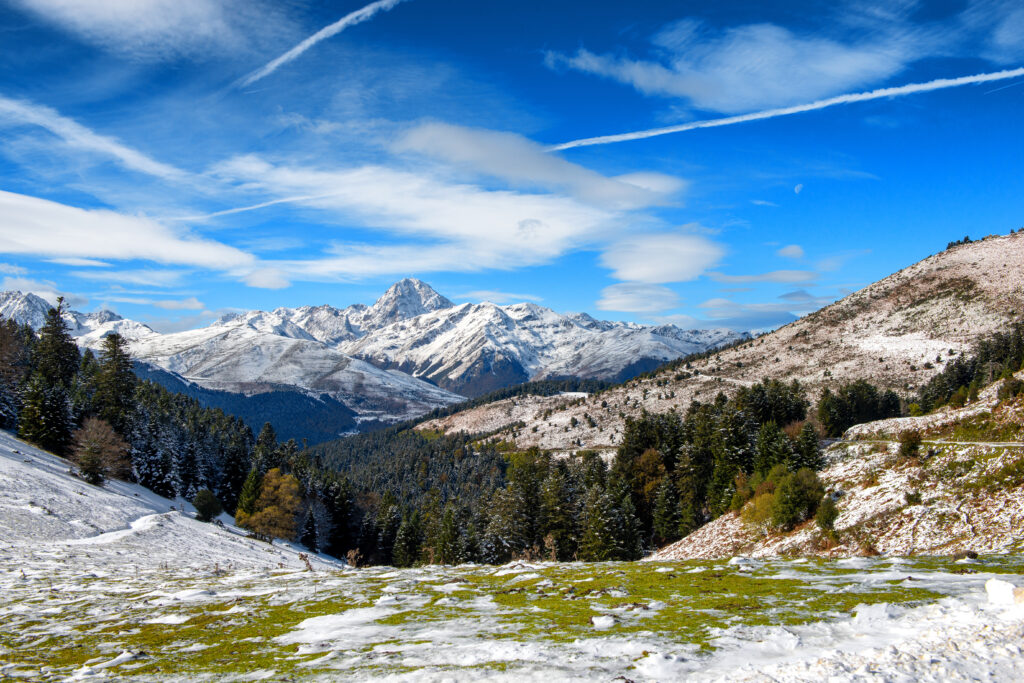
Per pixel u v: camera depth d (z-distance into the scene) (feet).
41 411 330.75
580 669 46.44
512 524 292.81
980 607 51.34
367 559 388.37
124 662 58.95
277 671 52.24
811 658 44.16
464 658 52.06
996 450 184.14
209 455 438.40
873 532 173.37
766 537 215.31
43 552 154.51
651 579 90.94
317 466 540.93
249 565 194.49
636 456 401.08
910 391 572.10
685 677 42.45
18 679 55.16
